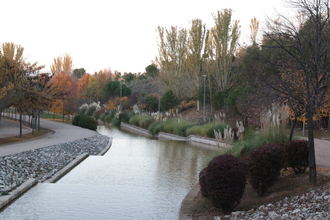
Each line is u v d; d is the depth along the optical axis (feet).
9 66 83.71
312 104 29.32
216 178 27.02
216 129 90.12
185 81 169.37
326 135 91.35
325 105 35.04
